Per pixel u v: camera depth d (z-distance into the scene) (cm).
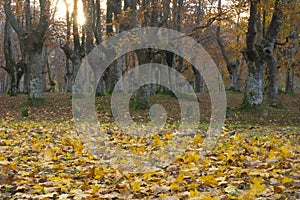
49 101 2384
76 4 2722
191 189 443
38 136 928
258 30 2420
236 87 3375
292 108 2464
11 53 2938
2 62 4912
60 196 412
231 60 3462
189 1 2653
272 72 2372
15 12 2475
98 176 508
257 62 1997
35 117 1805
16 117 1806
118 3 2089
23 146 777
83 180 507
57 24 3014
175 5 2456
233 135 991
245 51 2020
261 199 398
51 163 614
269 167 550
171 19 2650
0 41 4788
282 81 5509
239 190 428
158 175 530
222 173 500
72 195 421
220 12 1883
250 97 2002
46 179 500
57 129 1123
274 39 1997
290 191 429
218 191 425
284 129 1312
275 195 410
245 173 521
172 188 436
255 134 1071
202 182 464
